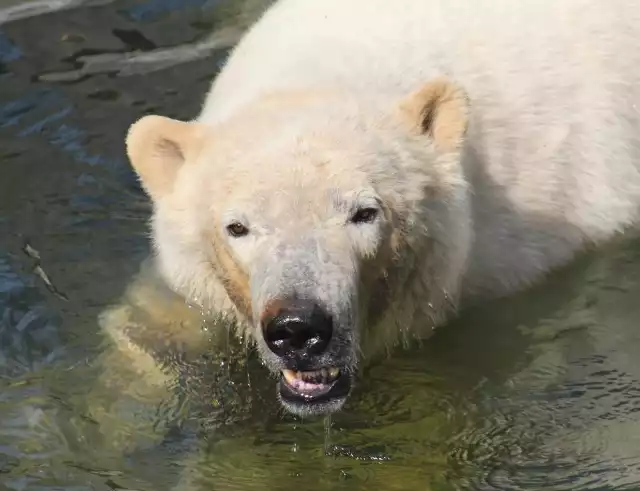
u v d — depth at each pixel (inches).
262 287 352.5
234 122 404.2
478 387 429.7
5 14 685.9
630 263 482.9
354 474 395.5
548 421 412.8
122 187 544.4
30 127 586.2
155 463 401.7
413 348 443.8
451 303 432.1
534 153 465.7
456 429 412.5
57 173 553.6
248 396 431.8
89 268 493.0
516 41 478.0
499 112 462.3
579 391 425.7
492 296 457.7
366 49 453.7
